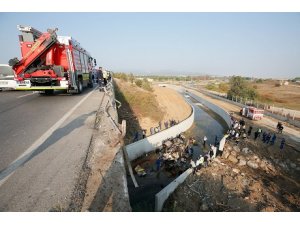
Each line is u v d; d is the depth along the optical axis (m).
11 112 8.91
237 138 21.80
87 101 11.78
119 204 3.66
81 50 15.94
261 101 51.38
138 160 17.27
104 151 5.54
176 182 12.76
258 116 29.62
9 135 6.21
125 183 4.28
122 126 7.14
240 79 53.97
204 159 17.56
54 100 11.93
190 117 30.08
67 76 12.79
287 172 16.14
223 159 17.97
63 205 3.42
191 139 23.20
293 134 23.30
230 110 38.62
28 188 3.76
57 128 6.96
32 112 8.95
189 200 11.80
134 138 19.88
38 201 3.45
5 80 15.99
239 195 12.59
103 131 6.95
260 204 11.78
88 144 5.83
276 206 11.71
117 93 29.69
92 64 22.14
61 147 5.53
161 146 20.22
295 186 14.33
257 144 20.42
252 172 15.90
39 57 12.02
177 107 39.50
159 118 28.23
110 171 4.59
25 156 4.92
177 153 18.47
